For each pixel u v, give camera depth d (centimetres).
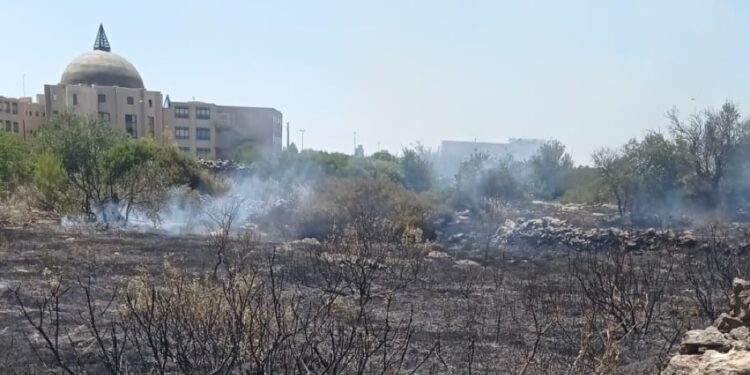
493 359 720
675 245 1761
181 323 566
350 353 599
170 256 1463
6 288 1027
